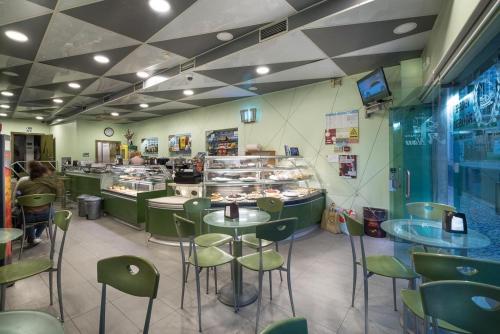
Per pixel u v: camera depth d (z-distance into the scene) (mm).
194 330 1962
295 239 4074
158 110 7480
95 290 2537
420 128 3359
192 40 3271
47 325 985
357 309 2221
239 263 2125
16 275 1919
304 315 2146
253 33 3082
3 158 2807
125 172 5676
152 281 1112
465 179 2537
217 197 3959
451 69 2371
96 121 9344
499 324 873
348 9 2393
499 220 2047
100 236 4258
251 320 2082
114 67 4105
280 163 4883
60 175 8250
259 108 5879
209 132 7008
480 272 1245
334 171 4742
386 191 4188
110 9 2518
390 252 3502
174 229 3717
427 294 956
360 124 4430
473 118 2391
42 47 3318
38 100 6402
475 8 1604
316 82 4887
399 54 3516
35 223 3543
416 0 2287
